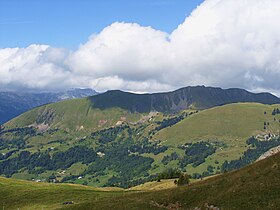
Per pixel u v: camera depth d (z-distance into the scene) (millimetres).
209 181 77125
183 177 147000
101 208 80062
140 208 72062
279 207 56062
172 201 71938
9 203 113750
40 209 100688
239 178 69438
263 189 62312
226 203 62250
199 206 65938
